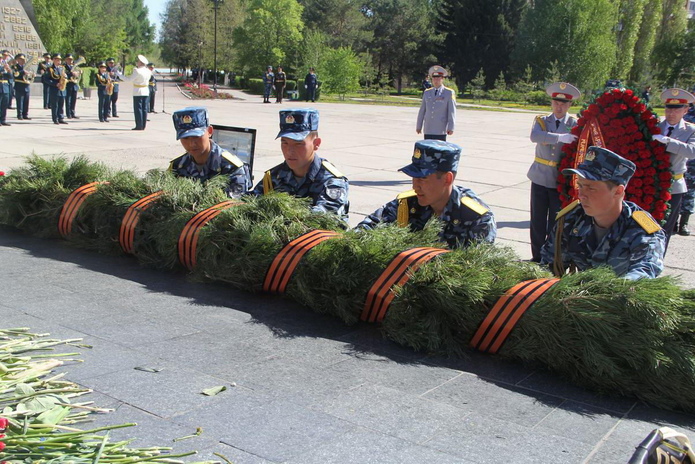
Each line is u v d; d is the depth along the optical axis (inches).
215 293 183.0
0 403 102.9
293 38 2300.7
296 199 190.2
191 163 232.4
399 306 153.3
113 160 470.6
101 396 114.4
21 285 180.5
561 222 159.9
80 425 103.2
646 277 136.9
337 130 797.2
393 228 169.6
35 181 238.1
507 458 101.9
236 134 245.8
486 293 146.6
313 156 202.8
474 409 120.0
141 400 113.8
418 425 111.5
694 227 355.9
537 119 251.9
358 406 117.4
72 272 196.7
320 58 1806.1
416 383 130.6
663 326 127.0
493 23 2439.7
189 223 192.9
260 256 176.9
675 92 257.0
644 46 2615.7
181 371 128.0
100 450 86.5
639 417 123.3
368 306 160.6
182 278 196.2
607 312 132.1
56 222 230.2
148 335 147.2
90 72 1539.1
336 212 196.4
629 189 220.1
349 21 2687.0
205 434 103.0
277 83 1359.5
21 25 1214.3
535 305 139.9
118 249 215.3
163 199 203.8
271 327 158.1
